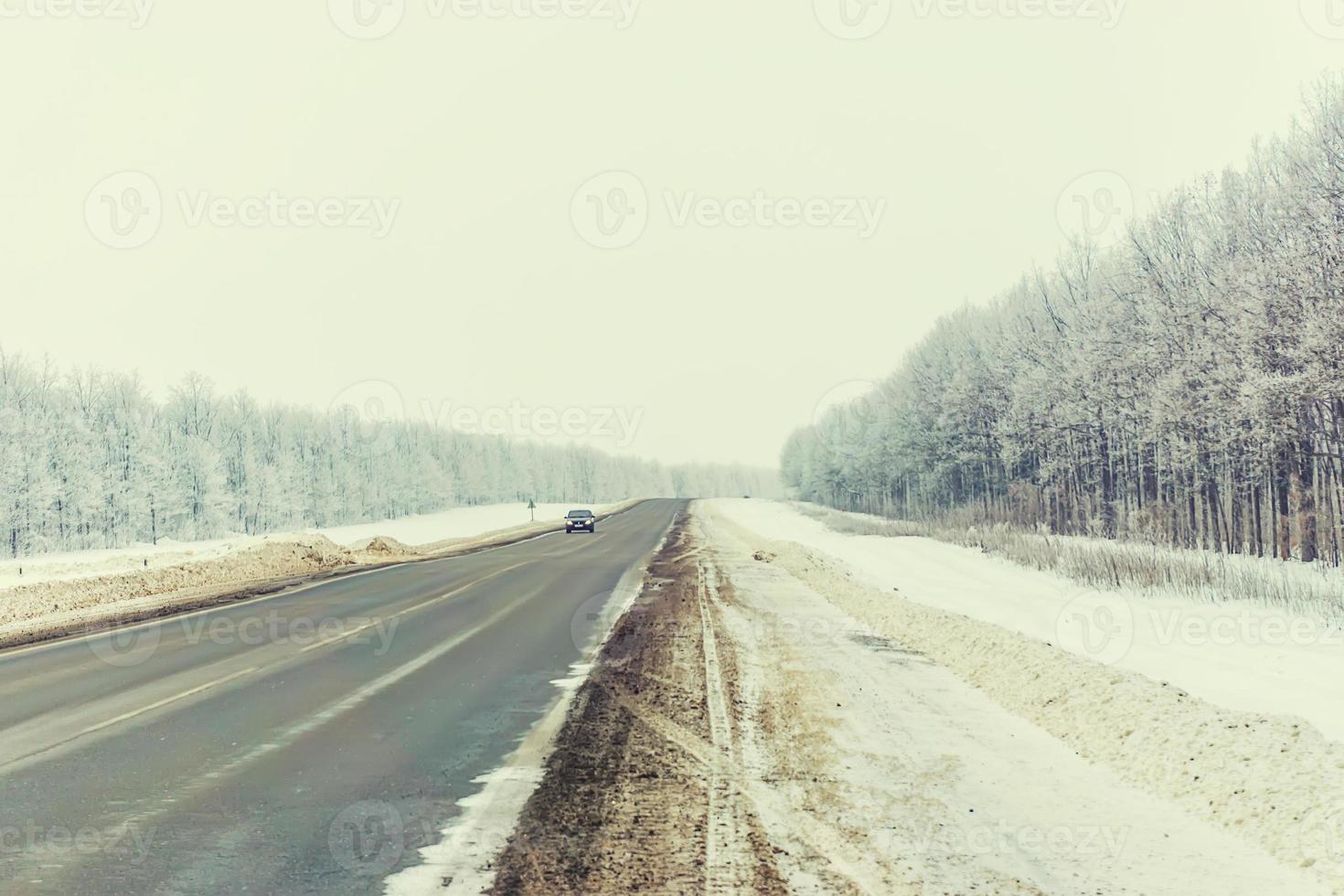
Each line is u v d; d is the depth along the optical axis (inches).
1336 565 828.0
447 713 357.7
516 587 891.4
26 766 283.1
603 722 335.9
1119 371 1279.5
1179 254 1189.1
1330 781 223.6
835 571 953.5
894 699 371.6
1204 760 255.1
